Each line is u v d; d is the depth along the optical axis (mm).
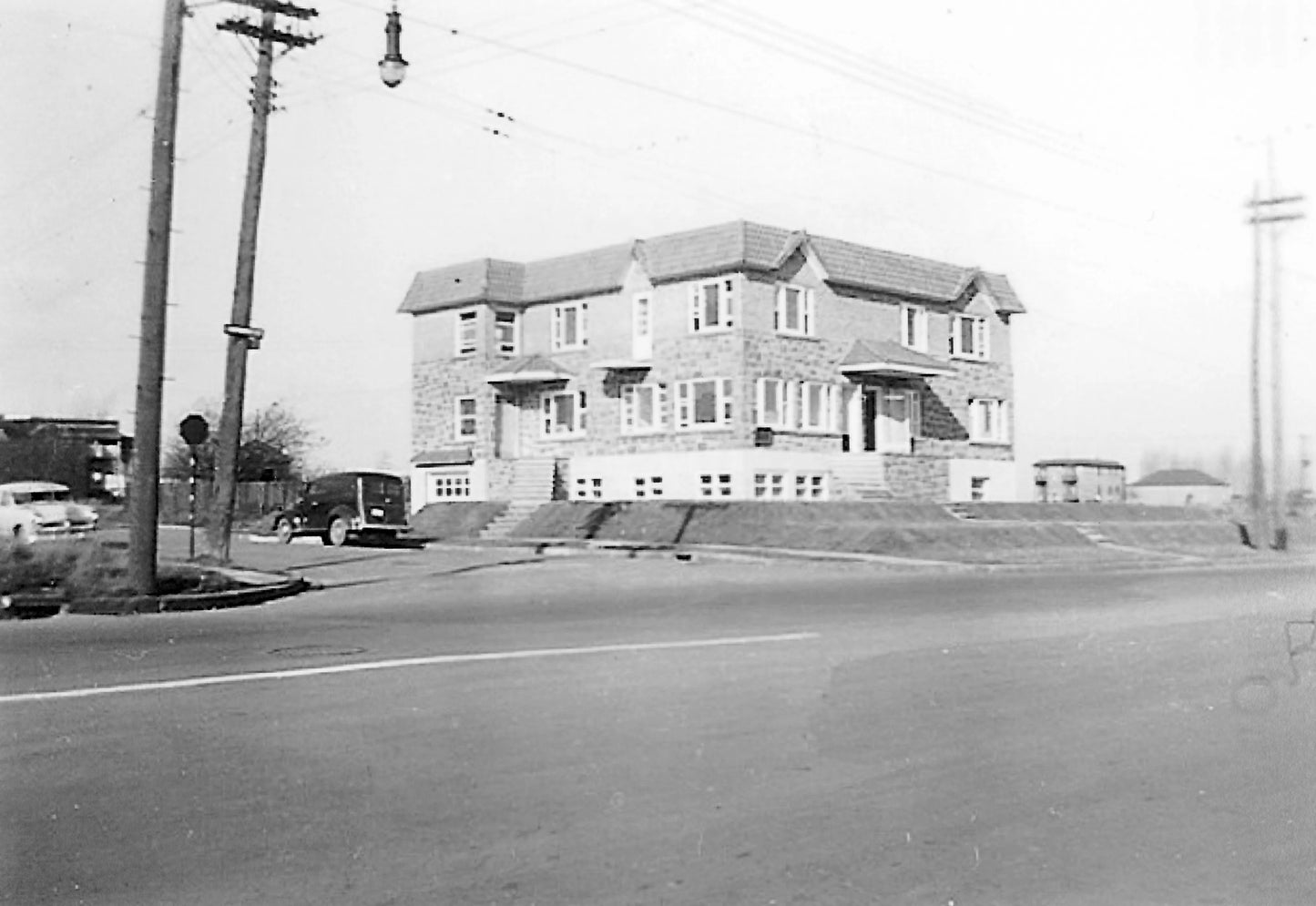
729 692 10172
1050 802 6871
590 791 6973
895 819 6500
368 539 36875
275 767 7531
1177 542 39781
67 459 45531
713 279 40281
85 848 5965
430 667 11523
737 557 30875
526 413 46500
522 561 28688
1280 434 39406
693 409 40625
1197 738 8516
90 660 11984
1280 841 6199
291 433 67125
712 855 5891
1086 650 12906
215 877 5559
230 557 27906
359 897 5316
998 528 36219
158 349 18266
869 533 33156
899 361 41719
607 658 12125
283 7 25359
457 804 6711
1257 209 37438
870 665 11758
